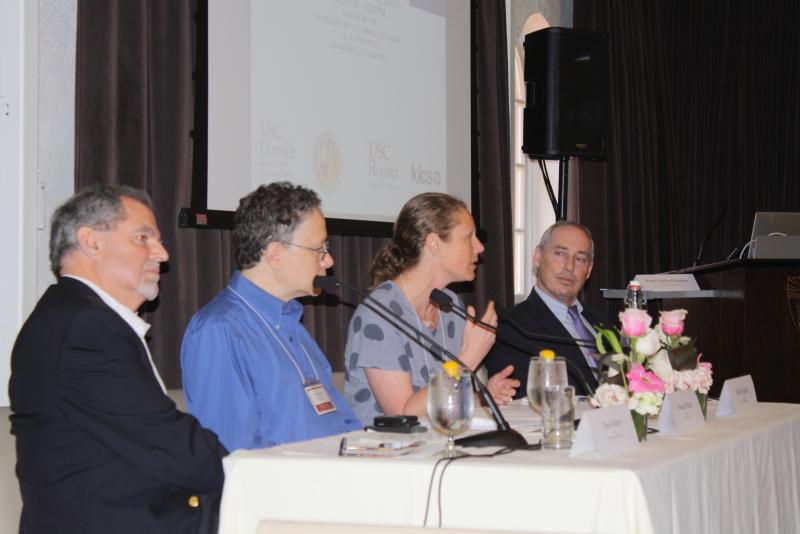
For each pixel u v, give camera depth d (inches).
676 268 262.7
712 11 278.5
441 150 189.6
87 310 78.2
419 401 99.4
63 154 132.8
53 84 131.8
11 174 107.2
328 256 98.6
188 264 142.6
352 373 107.9
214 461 78.3
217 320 90.3
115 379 76.9
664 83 263.7
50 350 77.4
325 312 167.5
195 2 143.6
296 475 69.7
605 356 85.8
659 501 68.0
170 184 140.3
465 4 198.4
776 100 280.5
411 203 113.8
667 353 90.5
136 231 85.0
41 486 77.0
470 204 197.3
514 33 230.1
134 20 134.8
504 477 66.4
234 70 147.9
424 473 67.6
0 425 90.9
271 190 96.5
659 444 79.6
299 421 90.6
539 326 136.8
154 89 139.7
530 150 208.1
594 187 236.1
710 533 77.1
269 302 95.7
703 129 277.4
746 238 279.1
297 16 159.3
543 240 144.9
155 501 78.0
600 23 240.1
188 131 142.7
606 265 235.8
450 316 117.3
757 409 103.7
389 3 178.7
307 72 160.7
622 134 246.1
